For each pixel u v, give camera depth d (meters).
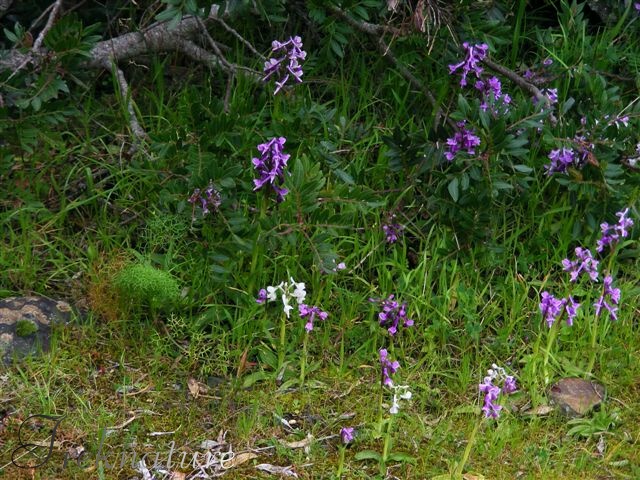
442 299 2.46
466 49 2.56
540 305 2.37
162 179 2.52
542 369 2.40
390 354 2.42
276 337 2.43
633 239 2.51
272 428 2.33
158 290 2.40
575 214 2.56
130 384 2.37
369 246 2.52
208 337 2.42
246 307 2.44
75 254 2.51
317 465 2.29
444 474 2.28
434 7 2.57
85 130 2.65
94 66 2.67
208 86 2.69
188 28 2.69
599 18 2.84
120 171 2.56
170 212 2.47
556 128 2.51
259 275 2.45
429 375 2.41
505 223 2.55
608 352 2.44
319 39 2.77
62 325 2.42
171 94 2.72
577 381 2.41
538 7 2.85
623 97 2.73
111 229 2.54
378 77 2.72
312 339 2.44
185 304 2.44
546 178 2.61
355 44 2.75
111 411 2.34
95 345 2.41
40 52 2.56
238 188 2.50
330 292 2.47
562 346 2.45
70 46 2.50
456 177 2.47
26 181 2.57
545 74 2.69
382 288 2.48
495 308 2.47
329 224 2.43
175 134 2.48
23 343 2.39
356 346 2.44
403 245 2.52
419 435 2.33
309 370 2.40
